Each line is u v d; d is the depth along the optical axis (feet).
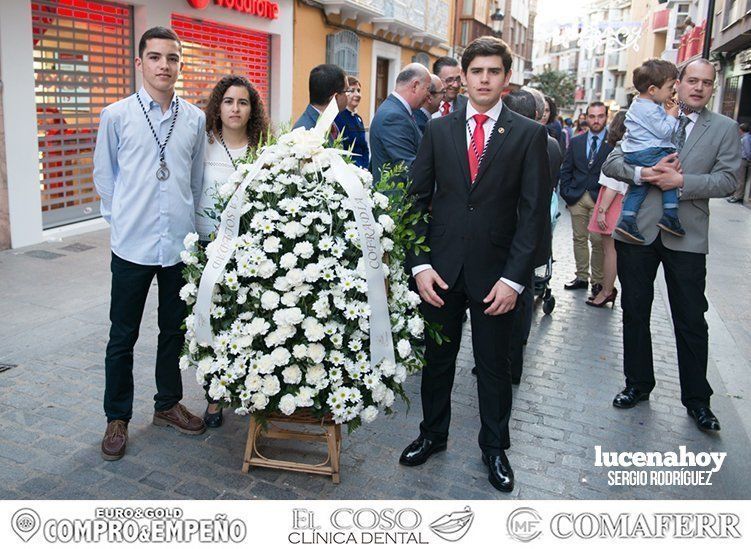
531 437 12.09
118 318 10.66
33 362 14.03
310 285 9.16
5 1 22.57
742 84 60.34
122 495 9.68
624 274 13.43
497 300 9.48
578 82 210.59
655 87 12.82
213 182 11.25
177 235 10.58
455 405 13.37
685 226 12.49
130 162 10.18
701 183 12.01
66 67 26.25
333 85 14.76
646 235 12.85
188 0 31.71
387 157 14.38
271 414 10.09
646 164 12.44
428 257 10.14
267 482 10.19
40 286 19.52
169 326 11.12
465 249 9.82
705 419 12.60
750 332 19.02
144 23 29.30
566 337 18.02
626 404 13.50
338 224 9.41
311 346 9.11
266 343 9.12
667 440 12.21
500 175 9.53
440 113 18.66
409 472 10.67
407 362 10.00
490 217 9.71
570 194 22.50
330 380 9.27
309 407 9.87
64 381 13.20
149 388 13.19
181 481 10.11
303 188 9.45
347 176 9.38
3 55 22.74
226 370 9.36
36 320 16.61
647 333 13.43
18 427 11.36
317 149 9.48
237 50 37.47
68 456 10.58
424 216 10.11
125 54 29.25
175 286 10.89
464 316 10.90
